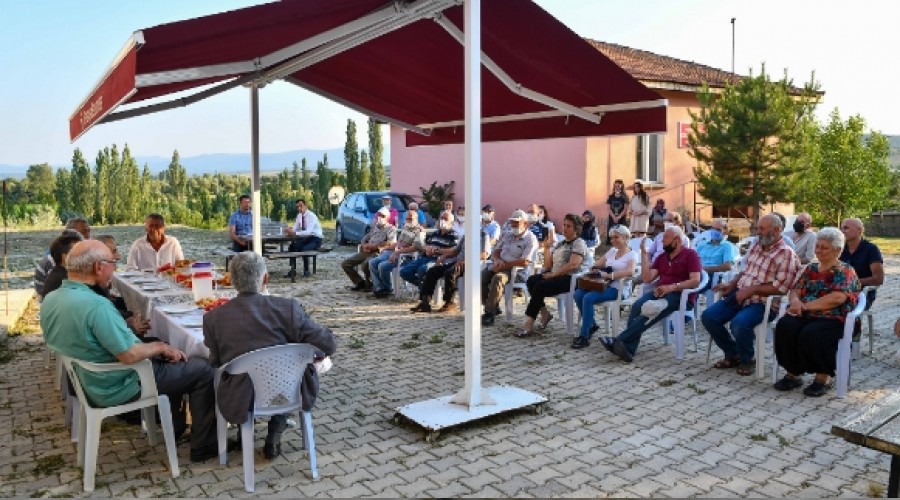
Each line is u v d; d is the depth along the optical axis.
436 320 8.35
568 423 4.74
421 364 6.34
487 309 8.06
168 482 3.81
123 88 3.61
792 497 3.60
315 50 5.70
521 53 5.62
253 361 3.68
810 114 14.57
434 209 17.22
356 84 7.23
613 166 15.62
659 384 5.64
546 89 6.31
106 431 4.59
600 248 14.30
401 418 4.73
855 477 3.84
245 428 3.69
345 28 4.73
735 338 5.84
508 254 8.29
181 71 4.50
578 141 15.27
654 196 16.30
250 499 3.61
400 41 5.80
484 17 5.05
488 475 3.91
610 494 3.66
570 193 15.55
